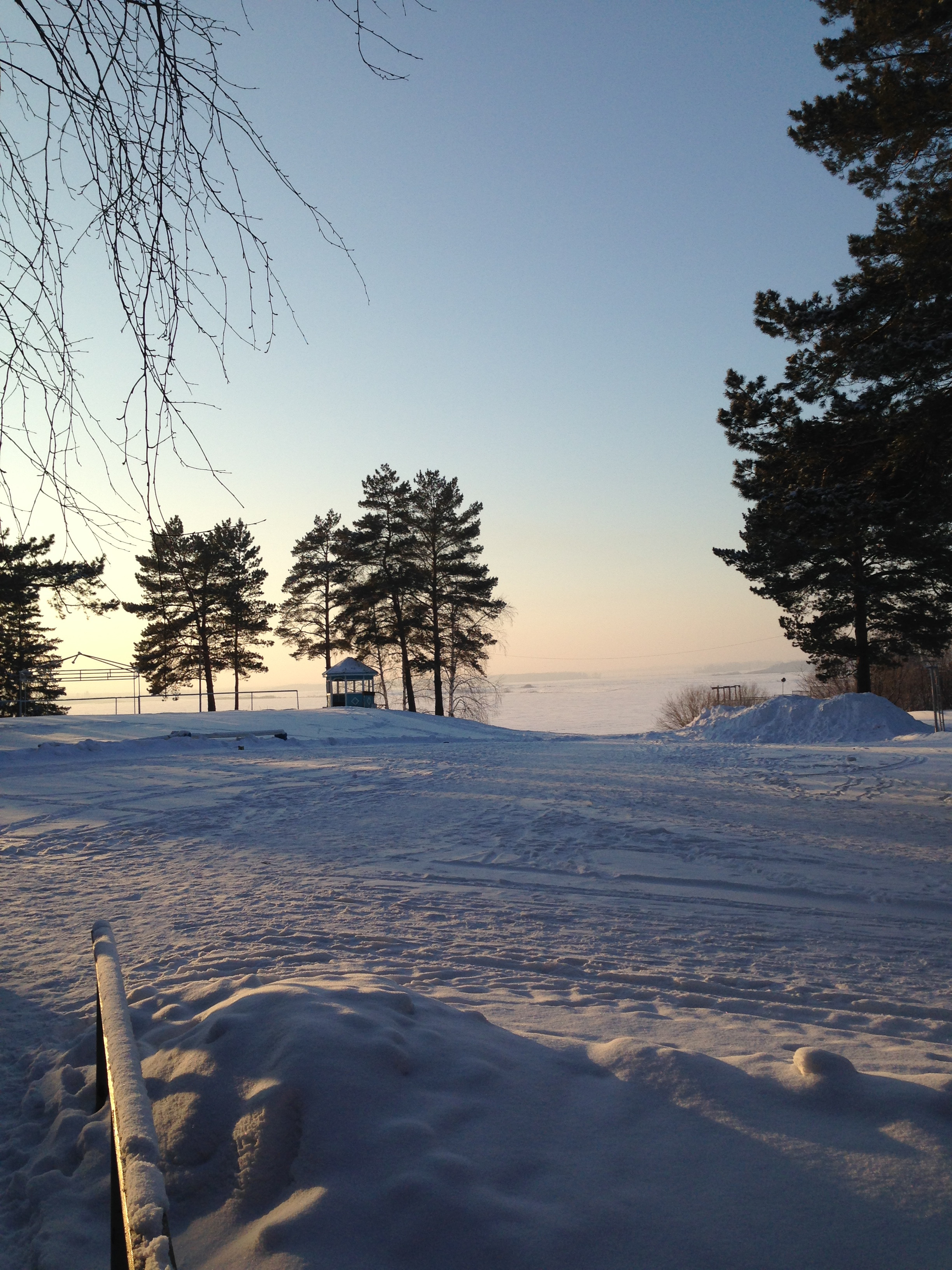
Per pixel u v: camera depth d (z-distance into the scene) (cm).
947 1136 241
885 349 1187
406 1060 286
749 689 5553
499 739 3731
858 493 1280
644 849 1024
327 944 613
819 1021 455
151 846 1078
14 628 4372
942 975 560
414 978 520
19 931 666
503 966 559
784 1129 249
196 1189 256
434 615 5650
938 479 1218
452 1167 231
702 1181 227
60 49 315
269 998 329
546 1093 279
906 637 3822
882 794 1550
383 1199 223
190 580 5131
